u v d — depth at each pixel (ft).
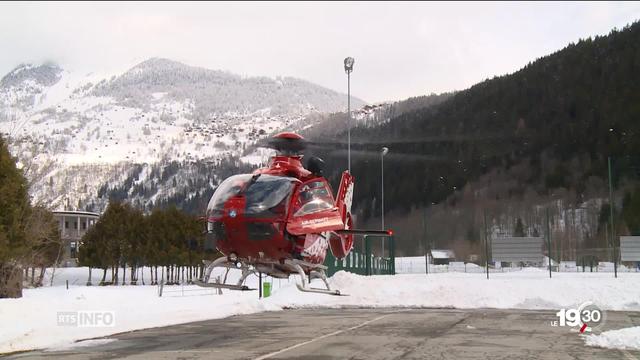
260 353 38.70
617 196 261.44
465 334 49.83
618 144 318.24
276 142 45.32
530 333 50.52
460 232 274.98
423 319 64.39
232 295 98.17
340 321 62.34
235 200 40.09
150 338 48.26
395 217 342.85
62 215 297.33
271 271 43.16
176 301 83.92
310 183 43.86
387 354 38.17
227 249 40.65
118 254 202.59
